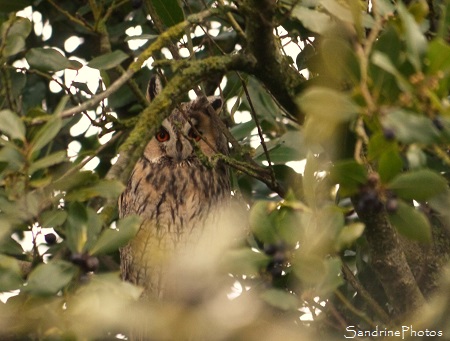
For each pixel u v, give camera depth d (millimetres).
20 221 5117
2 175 5246
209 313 4367
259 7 6246
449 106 4562
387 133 4652
